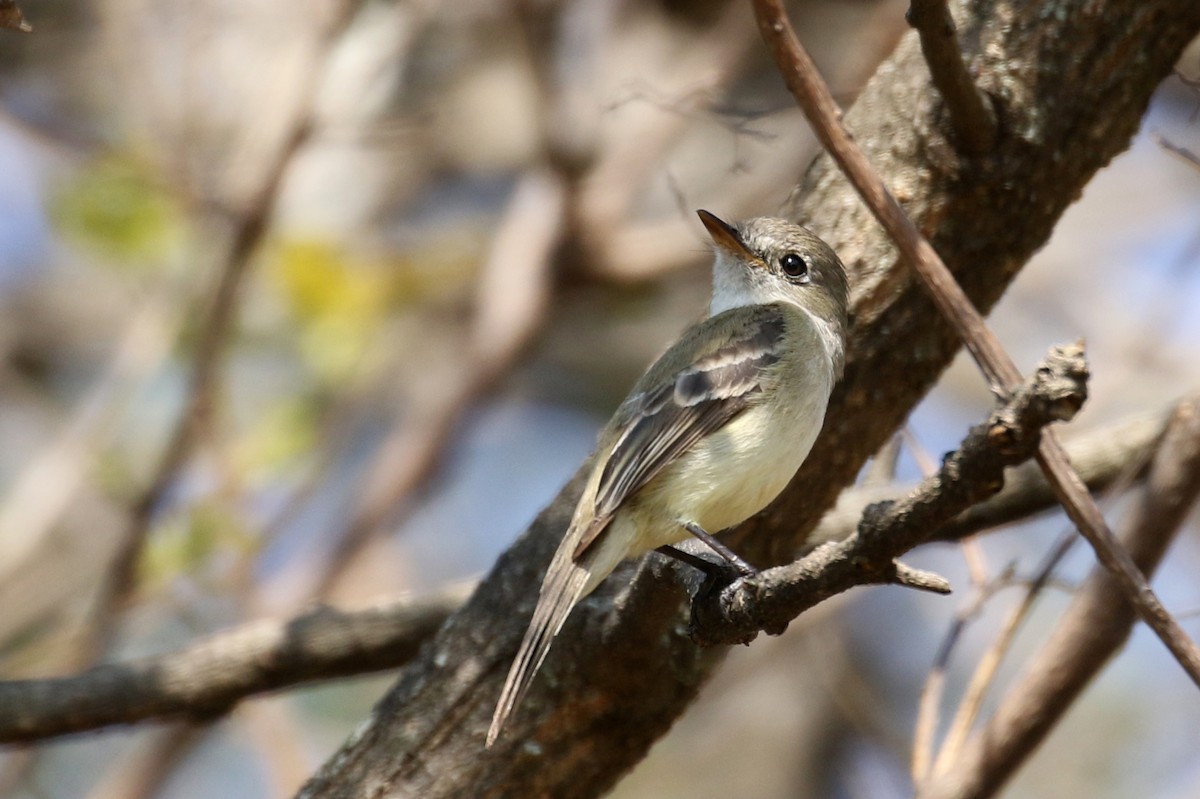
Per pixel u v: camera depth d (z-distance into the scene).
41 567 11.74
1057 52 6.96
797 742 14.35
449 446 12.56
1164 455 7.89
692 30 14.41
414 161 14.95
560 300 13.45
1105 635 7.59
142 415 11.98
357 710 14.20
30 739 8.43
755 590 5.75
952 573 14.63
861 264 7.28
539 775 7.05
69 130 12.88
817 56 13.62
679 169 13.89
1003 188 7.00
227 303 10.75
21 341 15.92
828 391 7.28
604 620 6.91
